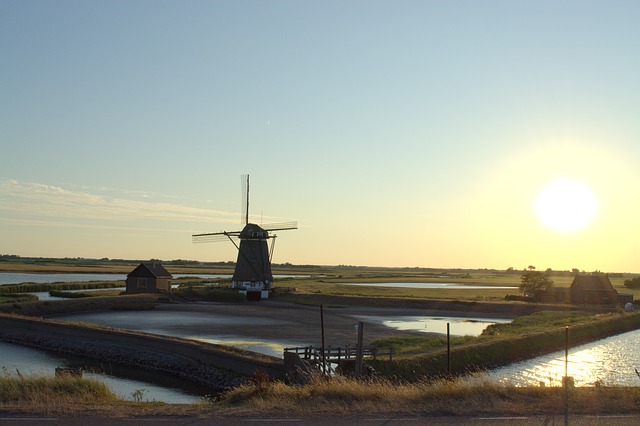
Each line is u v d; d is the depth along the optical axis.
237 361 37.81
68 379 19.41
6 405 15.34
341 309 88.38
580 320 68.56
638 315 78.50
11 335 57.47
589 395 16.78
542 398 16.64
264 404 15.64
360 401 16.09
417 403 15.85
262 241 106.56
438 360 38.72
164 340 45.56
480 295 116.31
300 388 18.61
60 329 54.97
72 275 184.62
